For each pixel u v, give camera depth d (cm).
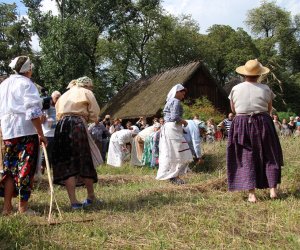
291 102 5766
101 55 4878
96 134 1620
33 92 594
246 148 671
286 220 536
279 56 6066
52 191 581
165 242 463
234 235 486
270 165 668
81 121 662
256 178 668
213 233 489
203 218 543
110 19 4562
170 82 3400
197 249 445
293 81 5894
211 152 1153
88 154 661
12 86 598
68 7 4469
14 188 596
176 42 5216
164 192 759
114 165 1451
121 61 4975
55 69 3928
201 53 5675
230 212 576
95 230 506
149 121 3291
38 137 600
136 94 3772
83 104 667
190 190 765
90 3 4381
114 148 1455
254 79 696
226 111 3466
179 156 910
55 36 3962
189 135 1114
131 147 1437
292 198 653
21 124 589
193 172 1081
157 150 1283
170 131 914
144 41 5059
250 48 5966
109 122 2031
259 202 645
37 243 459
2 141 601
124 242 470
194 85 3378
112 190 840
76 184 689
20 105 591
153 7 4803
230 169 679
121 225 529
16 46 4919
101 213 601
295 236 482
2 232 484
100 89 4541
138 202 668
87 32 4019
